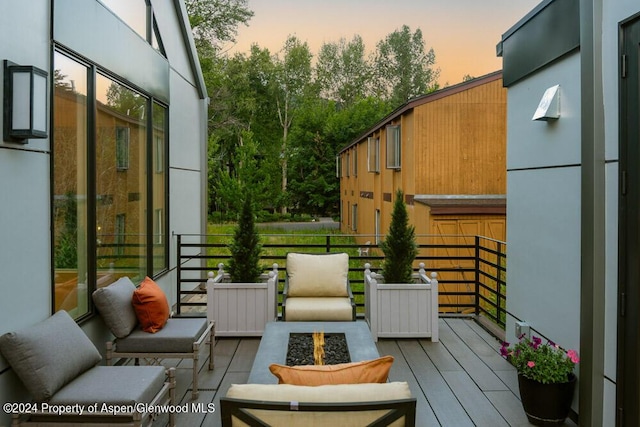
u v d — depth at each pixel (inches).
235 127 1057.5
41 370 105.3
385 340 205.2
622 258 109.1
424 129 388.5
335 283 210.4
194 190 322.7
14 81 111.0
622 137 109.0
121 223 194.1
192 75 318.0
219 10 868.0
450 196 389.1
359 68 1293.1
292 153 1131.3
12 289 112.7
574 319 131.6
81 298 154.1
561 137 138.6
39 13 126.7
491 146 390.9
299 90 1195.3
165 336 149.9
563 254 137.6
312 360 135.5
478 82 387.5
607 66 114.7
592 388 118.1
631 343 106.1
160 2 252.2
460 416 136.3
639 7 103.0
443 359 182.4
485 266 358.3
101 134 173.5
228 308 209.0
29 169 120.9
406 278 208.4
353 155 795.4
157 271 245.4
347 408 72.0
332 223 1069.8
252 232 216.4
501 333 208.2
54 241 133.2
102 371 121.6
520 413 138.1
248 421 72.1
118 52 186.1
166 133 262.8
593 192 117.3
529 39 156.9
